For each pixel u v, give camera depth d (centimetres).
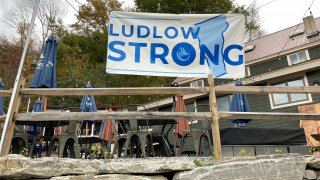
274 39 1560
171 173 278
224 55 384
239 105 635
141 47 376
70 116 311
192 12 1548
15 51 2042
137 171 267
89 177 259
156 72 368
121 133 502
